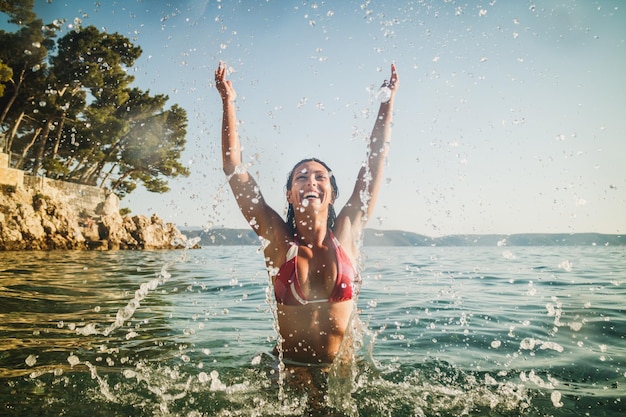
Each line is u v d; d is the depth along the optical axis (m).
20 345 2.61
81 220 24.98
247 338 2.89
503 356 2.51
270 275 2.38
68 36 21.42
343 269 2.22
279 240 2.28
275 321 2.38
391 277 6.77
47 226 21.28
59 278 6.52
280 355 2.27
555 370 2.25
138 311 3.84
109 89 24.98
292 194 2.28
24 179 22.47
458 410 1.73
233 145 2.38
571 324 3.34
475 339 2.92
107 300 4.41
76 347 2.60
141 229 28.00
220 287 5.54
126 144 28.70
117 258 13.26
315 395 1.85
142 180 31.80
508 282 6.02
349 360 2.15
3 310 3.76
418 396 1.88
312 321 2.20
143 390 1.89
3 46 20.42
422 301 4.46
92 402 1.75
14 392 1.83
